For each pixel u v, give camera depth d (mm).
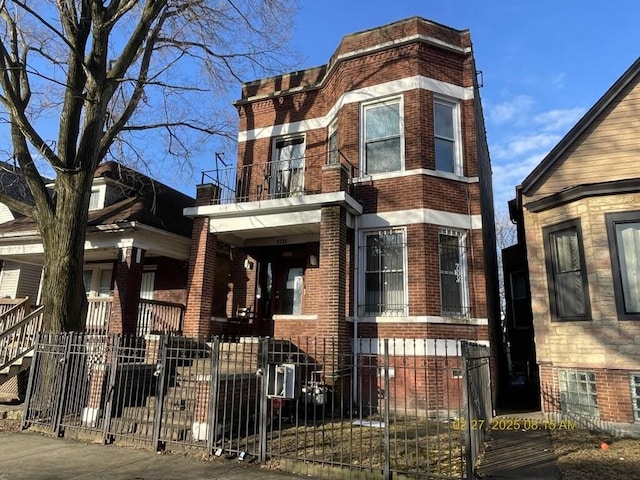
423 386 9922
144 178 16281
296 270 12812
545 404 9867
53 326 9359
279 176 13641
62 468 5996
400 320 10422
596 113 10258
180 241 13945
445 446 6934
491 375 10570
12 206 10891
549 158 10586
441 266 10930
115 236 12766
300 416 9008
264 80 14672
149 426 7551
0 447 7082
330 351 9727
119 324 11930
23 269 18047
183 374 8438
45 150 9562
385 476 5469
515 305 17828
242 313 12695
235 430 7516
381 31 12164
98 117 10477
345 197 10242
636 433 8266
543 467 6047
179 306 13773
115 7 10797
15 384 10477
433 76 11758
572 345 9438
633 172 9828
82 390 8148
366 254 11305
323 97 13586
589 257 9328
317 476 5742
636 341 8633
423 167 11094
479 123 13969
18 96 10273
